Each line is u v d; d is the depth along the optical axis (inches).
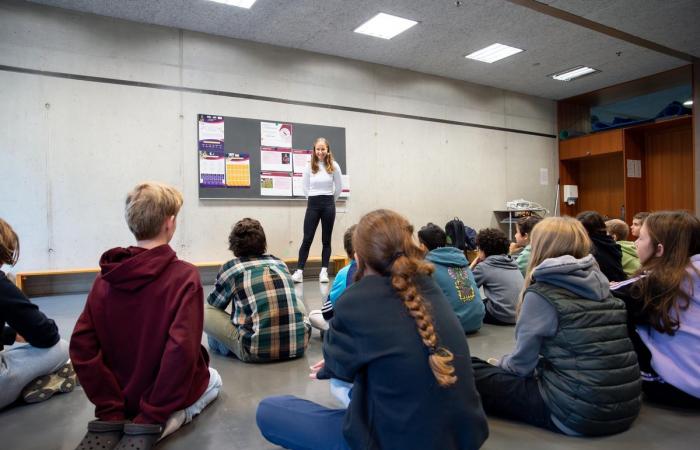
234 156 202.7
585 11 188.1
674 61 248.5
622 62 248.1
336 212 231.5
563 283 55.3
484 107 284.7
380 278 43.2
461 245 175.6
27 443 56.6
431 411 38.5
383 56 232.8
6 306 60.6
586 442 55.4
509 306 117.9
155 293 52.4
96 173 177.2
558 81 279.3
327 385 76.5
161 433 52.7
